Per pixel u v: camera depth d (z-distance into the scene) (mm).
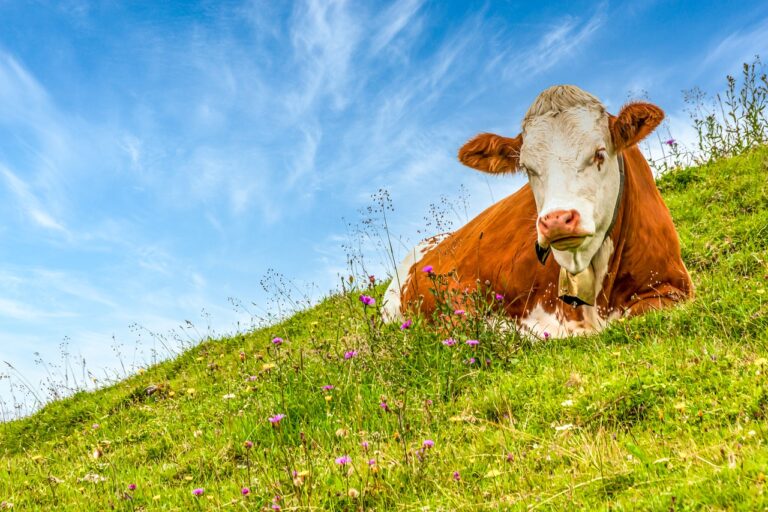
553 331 7344
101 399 11703
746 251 8695
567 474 4188
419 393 6641
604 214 6520
